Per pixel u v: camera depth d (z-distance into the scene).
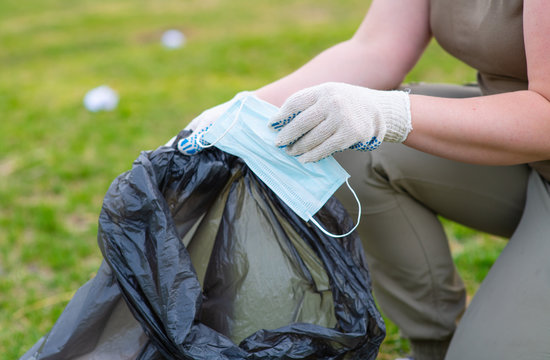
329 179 1.21
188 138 1.23
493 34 1.29
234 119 1.22
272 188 1.23
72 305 1.25
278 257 1.26
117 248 1.15
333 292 1.21
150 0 11.79
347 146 1.11
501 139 1.17
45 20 10.28
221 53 6.68
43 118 4.57
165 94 5.12
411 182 1.49
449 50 1.45
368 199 1.51
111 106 4.77
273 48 6.77
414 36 1.50
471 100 1.21
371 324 1.20
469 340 1.32
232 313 1.26
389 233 1.54
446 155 1.22
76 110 4.75
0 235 2.77
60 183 3.34
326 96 1.10
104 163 3.57
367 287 1.21
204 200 1.29
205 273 1.31
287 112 1.13
